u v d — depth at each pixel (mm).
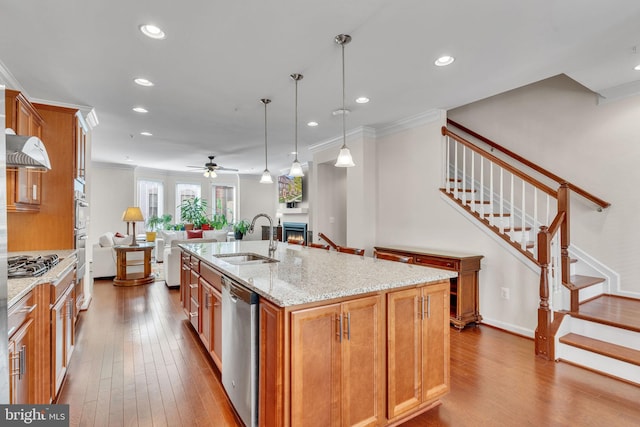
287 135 5254
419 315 1908
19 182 2500
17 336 1551
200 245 3834
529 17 2094
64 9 1990
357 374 1665
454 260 3398
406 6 1982
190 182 9828
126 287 5250
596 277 3451
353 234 5062
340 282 1771
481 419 1902
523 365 2570
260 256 2994
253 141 5641
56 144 3166
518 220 4086
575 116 3633
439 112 4008
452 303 3520
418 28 2227
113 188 8039
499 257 3377
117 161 7621
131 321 3629
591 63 2752
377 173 4977
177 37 2332
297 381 1471
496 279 3398
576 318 2760
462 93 3459
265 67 2824
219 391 2213
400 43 2428
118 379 2359
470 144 3688
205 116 4188
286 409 1457
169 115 4141
